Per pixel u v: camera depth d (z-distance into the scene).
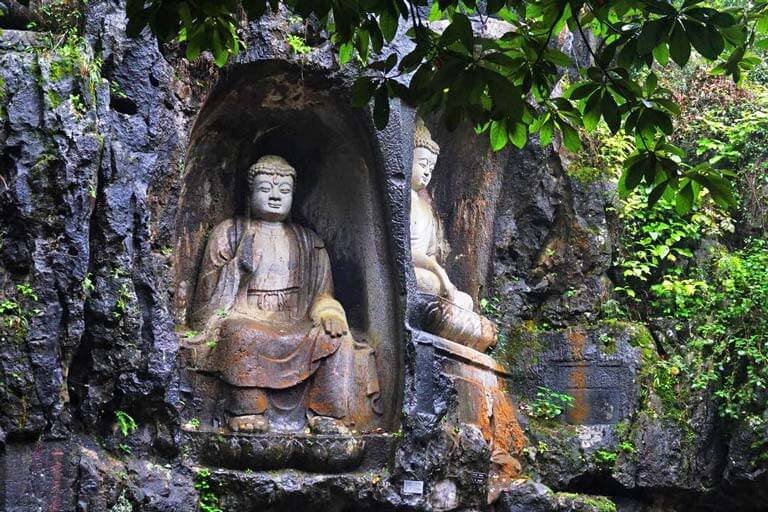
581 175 14.37
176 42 11.50
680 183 7.85
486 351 13.84
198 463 11.55
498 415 13.42
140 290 10.94
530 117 7.66
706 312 14.24
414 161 13.39
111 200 10.69
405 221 12.66
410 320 12.49
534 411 13.91
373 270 12.84
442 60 7.18
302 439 11.73
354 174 13.03
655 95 8.45
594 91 7.51
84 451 10.52
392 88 7.29
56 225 10.36
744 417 13.51
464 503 12.48
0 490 10.02
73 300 10.38
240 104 12.44
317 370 12.15
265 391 11.95
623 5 7.27
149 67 11.21
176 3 7.06
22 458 10.15
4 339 10.12
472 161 14.12
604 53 7.40
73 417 10.68
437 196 14.12
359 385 12.38
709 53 7.02
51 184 10.34
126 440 10.95
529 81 7.46
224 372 11.88
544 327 14.32
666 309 14.38
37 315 10.22
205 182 12.67
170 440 11.15
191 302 12.45
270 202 12.74
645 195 14.56
